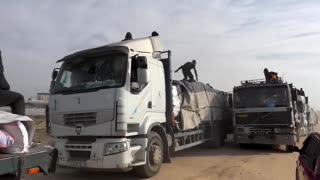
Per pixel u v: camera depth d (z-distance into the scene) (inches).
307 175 184.5
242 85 585.0
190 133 473.1
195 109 491.8
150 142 344.8
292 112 535.8
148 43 379.9
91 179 348.8
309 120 858.8
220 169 393.1
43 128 800.3
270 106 547.8
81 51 353.4
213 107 582.9
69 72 350.0
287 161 452.8
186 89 469.4
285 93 543.2
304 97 762.2
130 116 318.3
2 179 157.8
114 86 315.6
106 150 308.2
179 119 437.7
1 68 194.2
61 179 347.9
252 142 560.4
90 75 334.6
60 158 328.5
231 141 725.9
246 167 406.3
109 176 360.8
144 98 341.7
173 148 400.8
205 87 565.9
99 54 337.4
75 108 327.9
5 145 163.9
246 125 565.6
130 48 346.3
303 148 233.6
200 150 568.7
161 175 357.4
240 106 574.6
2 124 168.9
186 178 343.6
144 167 337.1
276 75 580.7
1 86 191.6
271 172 376.5
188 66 561.9
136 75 332.8
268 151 555.8
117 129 306.2
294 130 535.5
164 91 385.7
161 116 375.6
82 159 318.0
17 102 199.2
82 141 323.0
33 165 169.0
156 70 372.2
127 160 310.5
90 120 318.7
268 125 546.9
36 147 184.7
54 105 343.3
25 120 177.6
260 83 573.0
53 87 353.7
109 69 328.8
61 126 334.3
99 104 315.9
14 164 158.9
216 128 590.2
